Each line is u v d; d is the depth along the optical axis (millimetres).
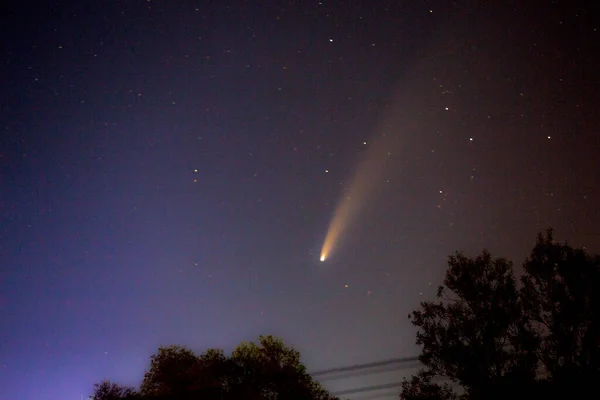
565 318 11281
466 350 12047
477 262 12836
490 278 12641
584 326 11305
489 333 12078
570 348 11203
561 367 11055
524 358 11391
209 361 17109
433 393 12102
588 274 11422
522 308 12023
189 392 15719
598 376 10617
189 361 16859
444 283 13070
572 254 11812
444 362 12414
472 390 11742
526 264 12211
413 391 12461
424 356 12695
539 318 11805
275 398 16984
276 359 17766
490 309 12172
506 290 12219
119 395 15523
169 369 16328
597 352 10969
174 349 16891
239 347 17828
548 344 11477
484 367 11828
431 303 13031
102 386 15602
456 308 12695
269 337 18094
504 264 12797
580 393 10422
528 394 10859
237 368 17172
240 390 16594
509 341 12023
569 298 11422
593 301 11148
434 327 12711
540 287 12055
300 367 17828
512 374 11250
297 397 16969
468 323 12305
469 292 12523
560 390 10609
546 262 11961
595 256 11688
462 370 12000
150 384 16062
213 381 16328
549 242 12242
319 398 17531
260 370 17156
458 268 12906
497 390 11250
